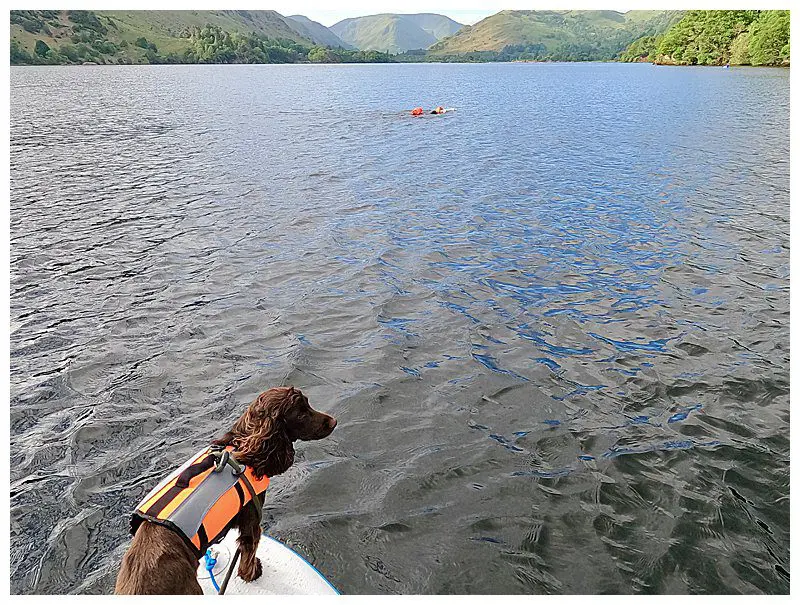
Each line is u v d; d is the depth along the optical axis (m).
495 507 2.19
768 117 13.72
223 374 3.08
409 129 12.13
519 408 2.78
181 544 1.45
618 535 2.07
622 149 9.67
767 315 3.70
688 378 3.02
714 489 2.27
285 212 5.89
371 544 2.04
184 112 15.27
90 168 8.00
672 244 4.95
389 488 2.28
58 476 2.36
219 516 1.53
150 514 1.46
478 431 2.62
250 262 4.57
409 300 3.91
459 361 3.18
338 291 4.05
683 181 7.22
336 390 2.93
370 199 6.37
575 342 3.38
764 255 4.71
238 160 8.62
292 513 2.16
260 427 1.65
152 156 8.95
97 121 13.28
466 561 1.97
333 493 2.26
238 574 1.75
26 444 2.54
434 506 2.20
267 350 3.32
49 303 3.88
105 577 1.93
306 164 8.33
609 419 2.70
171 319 3.67
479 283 4.16
